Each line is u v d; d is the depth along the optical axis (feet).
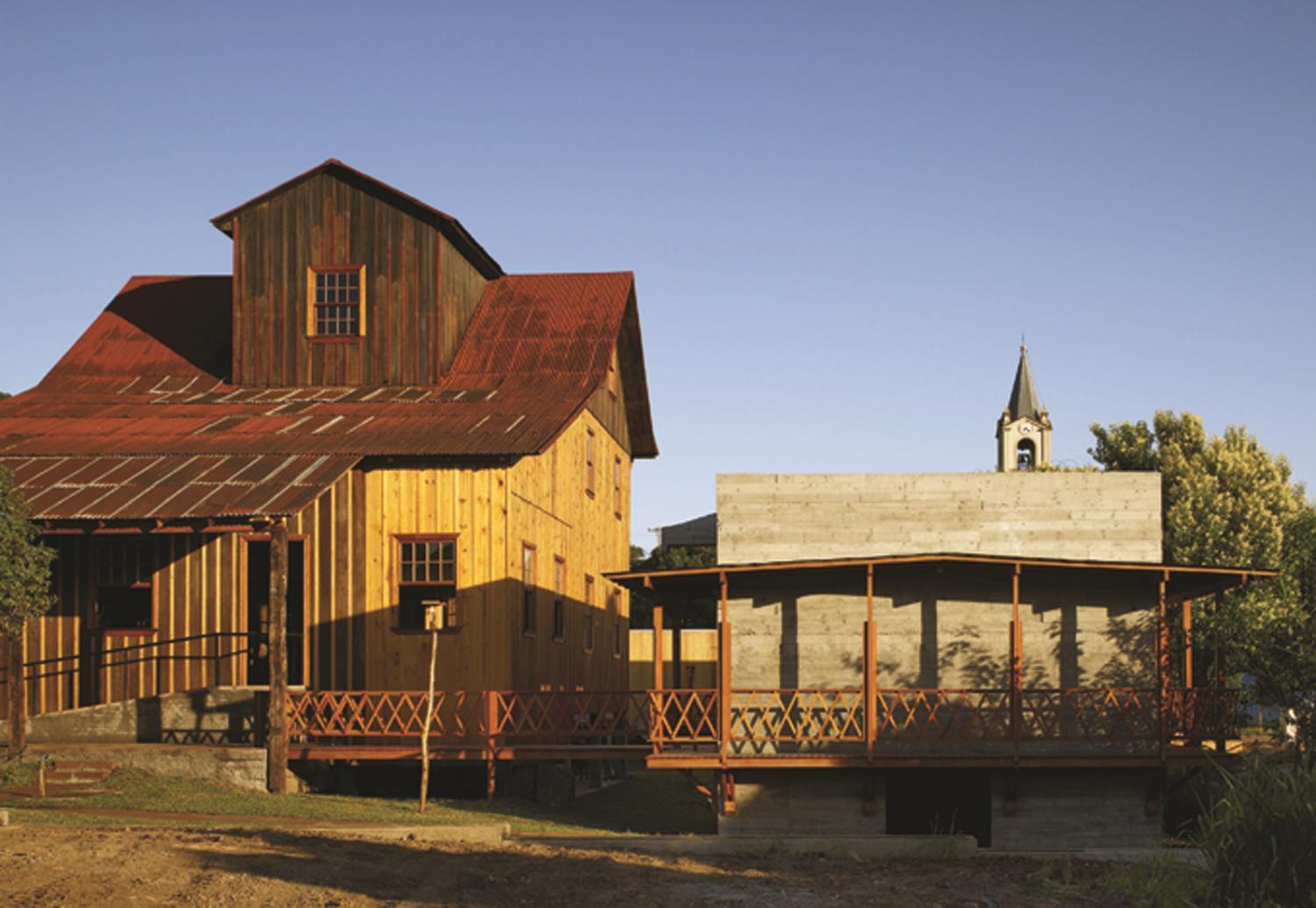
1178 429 158.40
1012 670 66.49
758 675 70.23
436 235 94.84
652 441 127.13
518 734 73.41
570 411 84.43
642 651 140.26
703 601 183.62
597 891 39.73
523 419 82.38
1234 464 144.66
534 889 39.81
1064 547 72.08
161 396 93.35
